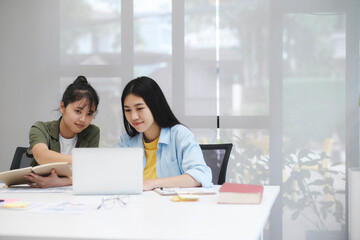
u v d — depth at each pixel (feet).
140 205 6.00
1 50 14.48
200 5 13.88
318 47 13.41
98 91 14.25
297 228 13.39
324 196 13.32
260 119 13.57
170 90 13.99
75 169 6.91
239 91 13.69
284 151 13.46
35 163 9.75
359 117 13.20
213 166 9.59
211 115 13.80
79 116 9.11
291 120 13.47
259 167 13.53
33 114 14.40
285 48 13.52
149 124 8.47
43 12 14.40
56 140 9.58
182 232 4.41
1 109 14.48
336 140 13.32
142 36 14.11
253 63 13.64
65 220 5.01
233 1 13.73
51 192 7.25
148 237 4.22
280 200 13.44
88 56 14.30
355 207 11.64
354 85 13.25
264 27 13.60
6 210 5.60
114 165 6.91
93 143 9.77
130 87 8.45
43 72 14.38
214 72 13.80
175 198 6.45
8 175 7.52
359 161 13.20
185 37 13.92
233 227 4.64
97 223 4.84
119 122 14.14
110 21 14.24
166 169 8.52
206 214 5.36
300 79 13.47
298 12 13.47
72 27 14.34
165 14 14.02
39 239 4.34
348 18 13.28
